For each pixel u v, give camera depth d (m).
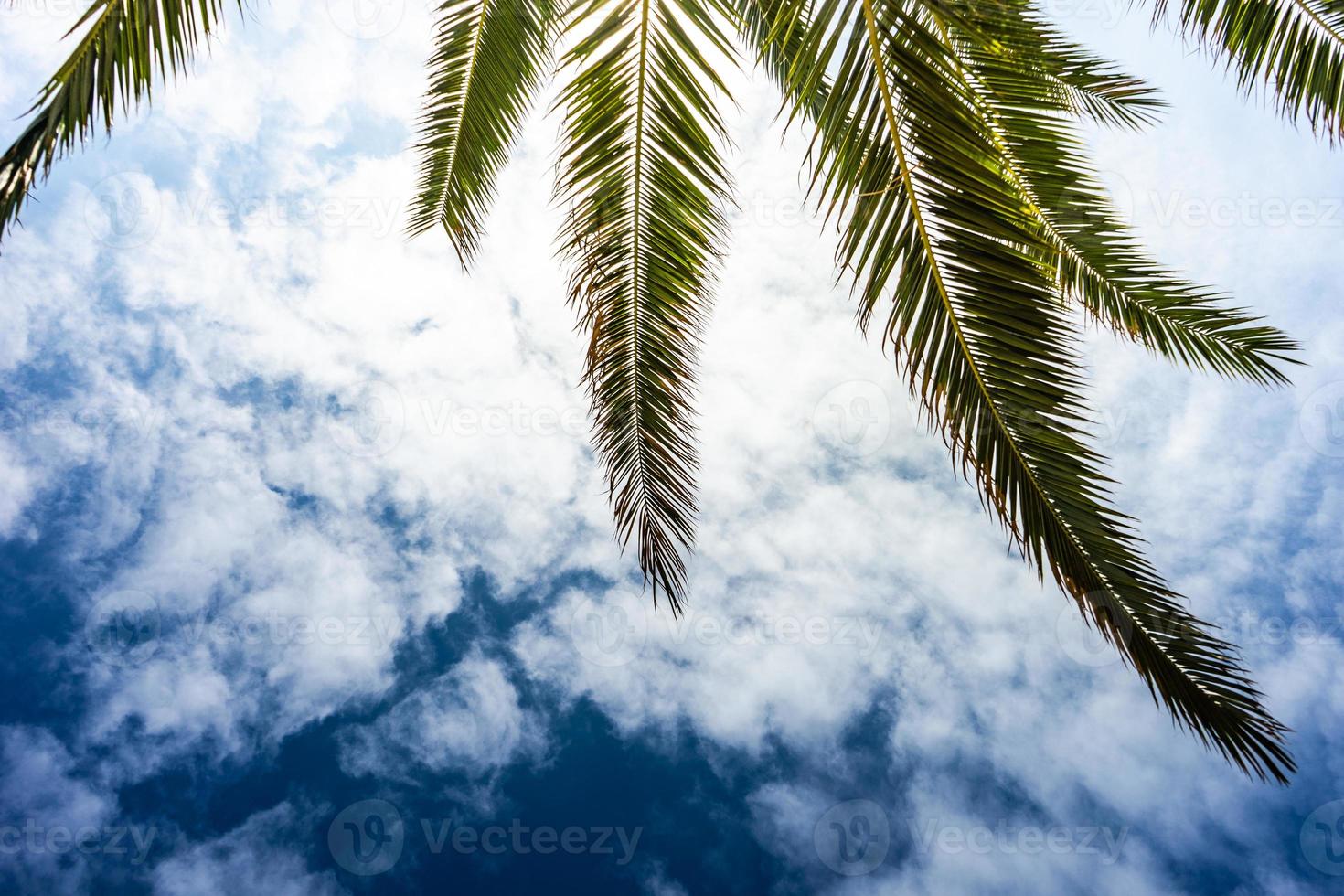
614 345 3.27
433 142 3.88
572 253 3.09
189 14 2.32
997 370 2.08
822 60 2.02
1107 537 1.98
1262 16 2.95
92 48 2.12
